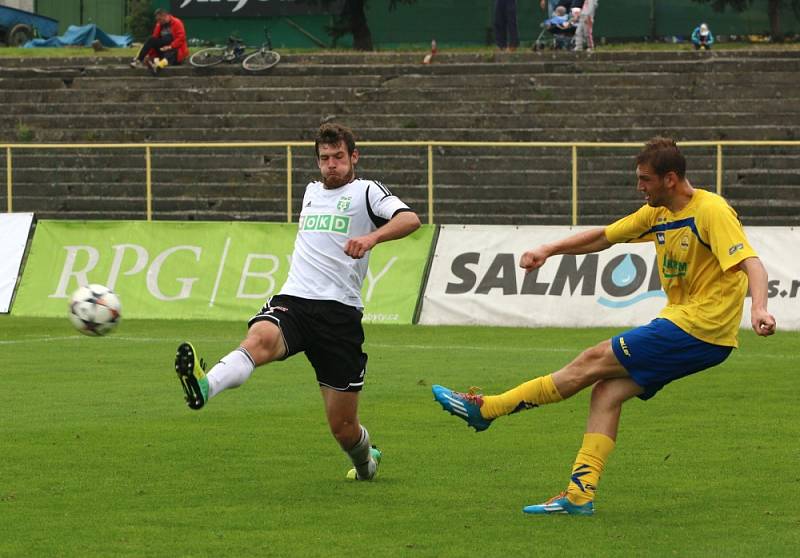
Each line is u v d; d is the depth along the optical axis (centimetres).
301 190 7362
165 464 2452
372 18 10706
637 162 1948
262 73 8562
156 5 10994
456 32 10625
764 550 1753
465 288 5597
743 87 7950
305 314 2094
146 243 5988
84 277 5978
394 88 8194
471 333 5206
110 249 6006
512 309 5509
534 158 7300
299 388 3603
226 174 7475
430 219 6294
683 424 2945
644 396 1989
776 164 7169
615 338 1953
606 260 5484
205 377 1911
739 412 3130
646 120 7681
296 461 2486
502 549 1761
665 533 1862
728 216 1897
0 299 6012
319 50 9806
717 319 1925
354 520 1955
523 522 1939
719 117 7644
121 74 8712
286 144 6362
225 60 8681
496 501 2103
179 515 1992
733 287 1933
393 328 5416
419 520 1955
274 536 1847
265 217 7138
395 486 2233
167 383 3706
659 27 10400
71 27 11875
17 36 11875
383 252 5756
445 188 7200
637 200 6994
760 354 4447
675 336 1925
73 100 8462
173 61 8756
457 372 3959
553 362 4225
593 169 7244
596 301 5444
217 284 5841
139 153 7706
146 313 5847
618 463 2458
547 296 5497
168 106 8262
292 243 5850
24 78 8700
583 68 8319
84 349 4609
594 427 1984
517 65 8344
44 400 3362
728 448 2622
